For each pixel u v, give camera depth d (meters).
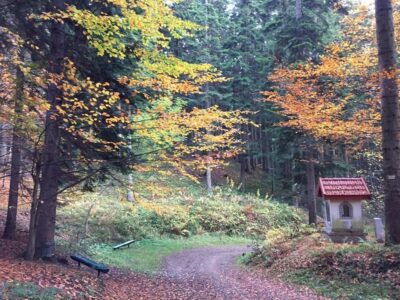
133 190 12.19
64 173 11.45
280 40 24.06
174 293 10.58
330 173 24.12
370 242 13.01
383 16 10.84
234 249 22.69
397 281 9.39
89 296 7.94
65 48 11.12
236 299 9.95
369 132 14.61
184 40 35.97
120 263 15.86
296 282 11.70
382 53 10.81
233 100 37.78
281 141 23.59
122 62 11.89
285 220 32.28
